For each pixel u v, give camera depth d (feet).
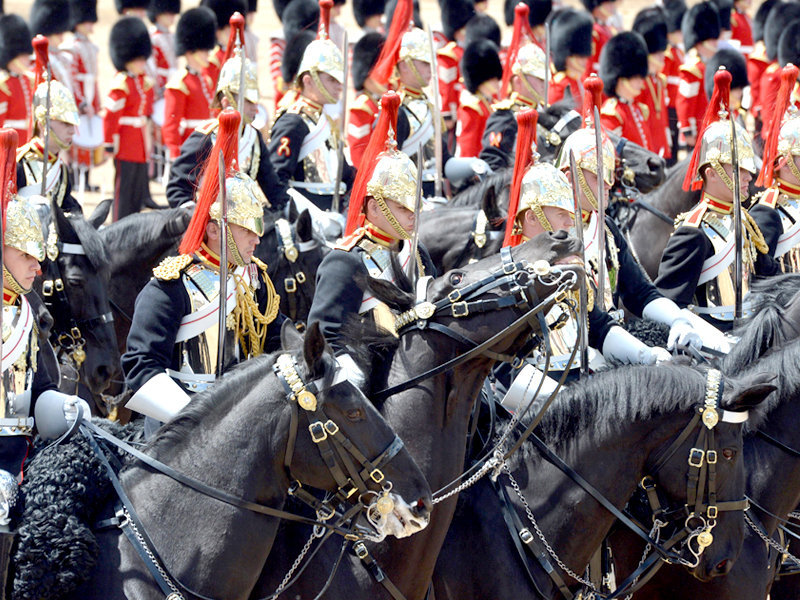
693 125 101.14
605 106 81.00
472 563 29.96
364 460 25.29
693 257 44.14
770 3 106.11
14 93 80.94
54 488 25.99
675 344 35.53
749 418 33.14
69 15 87.51
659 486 30.12
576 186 33.04
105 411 45.34
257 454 25.64
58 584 25.36
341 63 56.44
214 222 31.30
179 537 25.67
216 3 90.27
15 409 27.12
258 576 26.66
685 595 32.71
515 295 27.53
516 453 30.76
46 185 48.37
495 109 65.31
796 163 47.06
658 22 92.17
